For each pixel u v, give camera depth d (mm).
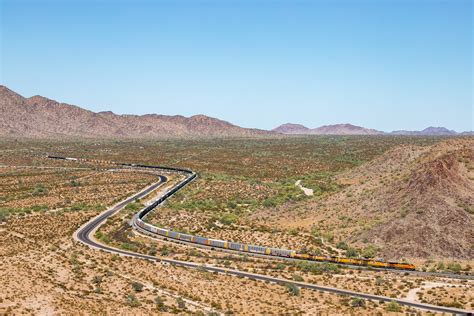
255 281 90375
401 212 121938
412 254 107438
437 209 116750
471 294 83062
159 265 99438
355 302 77750
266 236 127500
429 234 110812
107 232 130000
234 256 110000
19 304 64188
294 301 79000
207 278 90812
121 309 67875
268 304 76688
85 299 71188
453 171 130625
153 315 66812
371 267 101500
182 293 80000
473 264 101812
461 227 111438
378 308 76125
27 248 104312
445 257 105562
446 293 83625
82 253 104875
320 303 78312
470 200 120188
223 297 79188
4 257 93625
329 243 120438
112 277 87000
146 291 80438
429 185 125438
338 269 100188
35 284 75375
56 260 95938
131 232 130250
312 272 98062
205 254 111188
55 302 66812
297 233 128250
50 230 128500
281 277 94125
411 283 89500
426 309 76438
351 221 131250
